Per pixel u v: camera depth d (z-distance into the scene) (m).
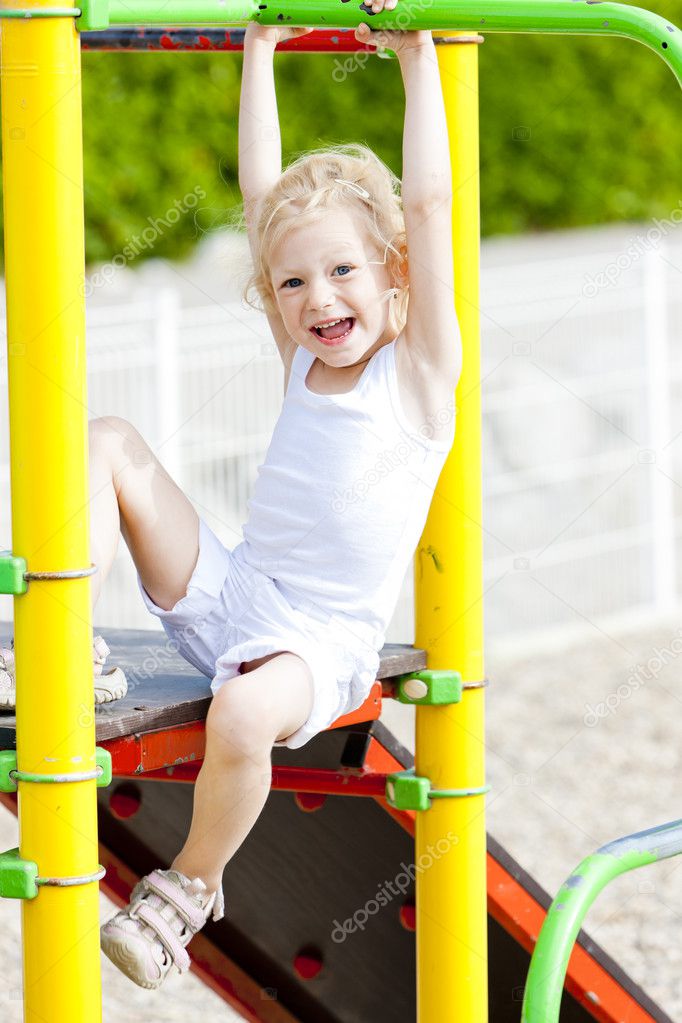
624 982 3.89
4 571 2.52
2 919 6.02
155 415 8.20
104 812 4.26
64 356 2.50
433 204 3.07
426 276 3.09
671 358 10.66
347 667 3.08
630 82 18.33
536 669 8.95
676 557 10.54
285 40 3.51
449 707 3.45
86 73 13.85
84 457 2.54
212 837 2.84
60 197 2.47
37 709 2.54
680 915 5.99
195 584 3.13
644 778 7.33
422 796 3.42
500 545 9.83
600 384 10.23
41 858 2.56
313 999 4.36
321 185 3.13
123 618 7.97
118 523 3.03
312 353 3.24
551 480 9.96
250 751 2.79
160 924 2.80
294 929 4.27
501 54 18.14
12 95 2.46
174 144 14.36
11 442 2.54
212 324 8.72
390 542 3.13
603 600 9.98
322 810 4.06
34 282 2.48
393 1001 4.25
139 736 2.76
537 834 6.62
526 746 7.70
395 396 3.14
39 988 2.58
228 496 8.45
